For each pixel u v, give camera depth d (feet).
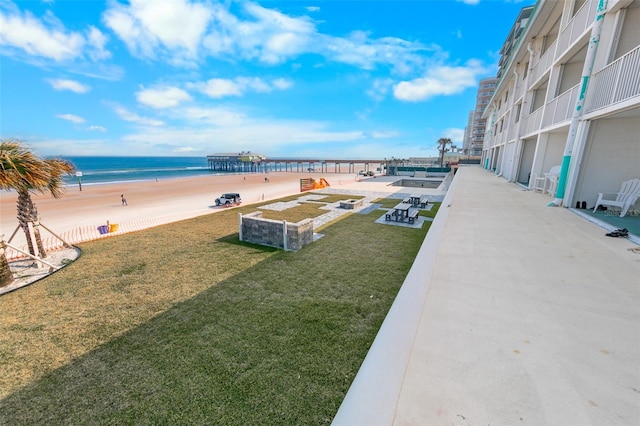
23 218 24.89
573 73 32.89
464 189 38.96
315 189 86.33
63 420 9.64
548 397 5.10
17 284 20.48
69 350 13.15
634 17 21.21
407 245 28.58
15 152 22.43
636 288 9.66
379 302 17.06
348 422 4.77
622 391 5.21
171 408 9.96
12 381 11.35
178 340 13.67
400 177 140.36
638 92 17.66
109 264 24.12
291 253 26.32
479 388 5.34
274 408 9.82
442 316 7.98
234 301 17.40
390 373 5.82
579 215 21.77
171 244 29.73
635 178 22.97
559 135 35.40
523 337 6.95
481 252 13.44
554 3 35.14
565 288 9.69
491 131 91.45
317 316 15.55
